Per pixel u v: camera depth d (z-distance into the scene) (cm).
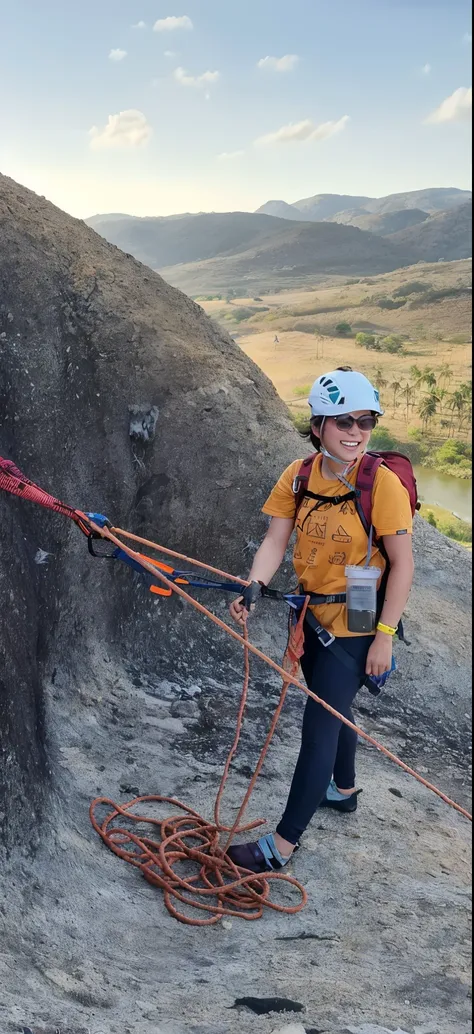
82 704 504
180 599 621
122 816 391
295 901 338
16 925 269
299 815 337
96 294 627
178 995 255
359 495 304
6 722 337
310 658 333
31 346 571
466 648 666
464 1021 259
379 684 324
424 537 822
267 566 328
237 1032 232
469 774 536
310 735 328
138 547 614
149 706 533
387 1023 249
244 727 530
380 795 454
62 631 518
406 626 673
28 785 338
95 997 242
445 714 607
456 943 314
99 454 593
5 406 532
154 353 635
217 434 648
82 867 328
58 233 648
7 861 299
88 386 597
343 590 318
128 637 582
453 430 16888
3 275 580
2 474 292
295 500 326
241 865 346
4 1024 202
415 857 388
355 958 295
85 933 286
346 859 372
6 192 640
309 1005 254
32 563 457
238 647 627
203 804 421
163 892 334
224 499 645
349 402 293
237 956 291
